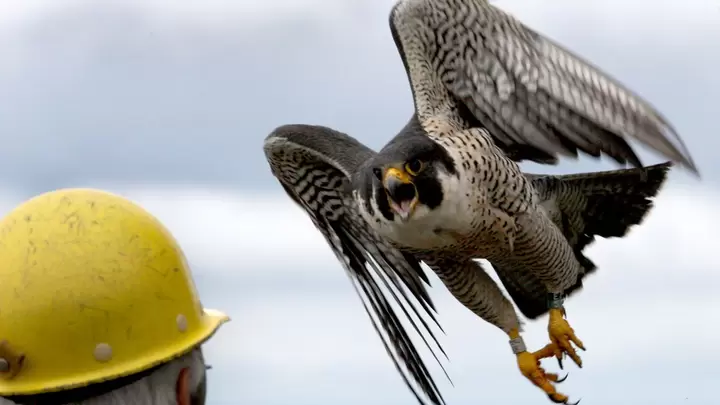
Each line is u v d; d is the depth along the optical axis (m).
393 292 10.19
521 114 8.56
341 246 10.59
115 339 4.79
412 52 8.98
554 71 8.12
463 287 9.71
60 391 4.71
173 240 5.32
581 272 10.79
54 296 4.78
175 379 4.92
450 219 8.72
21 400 4.77
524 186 9.07
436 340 9.59
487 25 8.46
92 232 4.94
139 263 4.98
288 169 10.61
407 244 9.12
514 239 9.26
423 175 8.56
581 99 7.88
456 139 8.79
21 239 4.92
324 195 10.55
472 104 8.87
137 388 4.80
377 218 9.02
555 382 9.21
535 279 10.28
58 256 4.85
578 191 10.73
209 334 5.17
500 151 8.91
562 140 8.41
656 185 10.66
